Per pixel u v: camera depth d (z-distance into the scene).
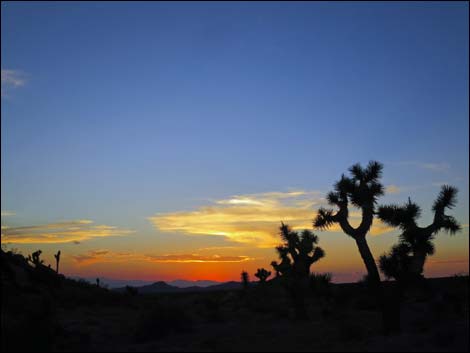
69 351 15.29
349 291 31.52
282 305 32.06
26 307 20.58
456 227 18.92
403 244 19.03
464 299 28.64
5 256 29.78
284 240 28.09
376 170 20.41
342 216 20.42
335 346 15.91
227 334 19.28
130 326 21.98
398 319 18.34
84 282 39.47
